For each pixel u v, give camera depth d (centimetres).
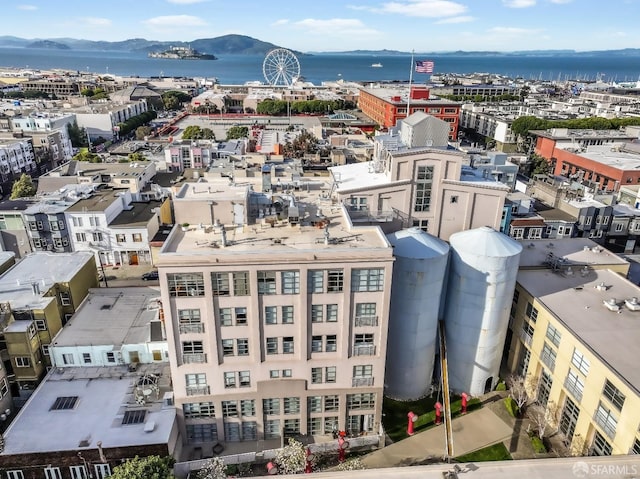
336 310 5000
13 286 6325
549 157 16925
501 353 6166
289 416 5447
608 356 4850
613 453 4644
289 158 12419
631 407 4369
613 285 6406
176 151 14875
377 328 5131
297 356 5150
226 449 5369
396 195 6250
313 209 6225
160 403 5278
